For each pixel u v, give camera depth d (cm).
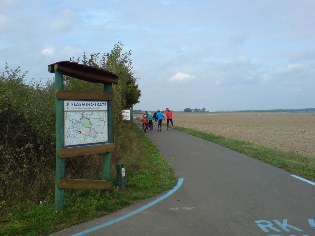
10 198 528
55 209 487
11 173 539
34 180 579
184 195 594
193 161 966
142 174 744
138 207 524
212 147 1308
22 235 407
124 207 525
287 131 3100
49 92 675
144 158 982
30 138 609
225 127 3666
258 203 541
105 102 570
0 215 471
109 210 506
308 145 1672
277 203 541
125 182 647
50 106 638
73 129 512
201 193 607
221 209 510
